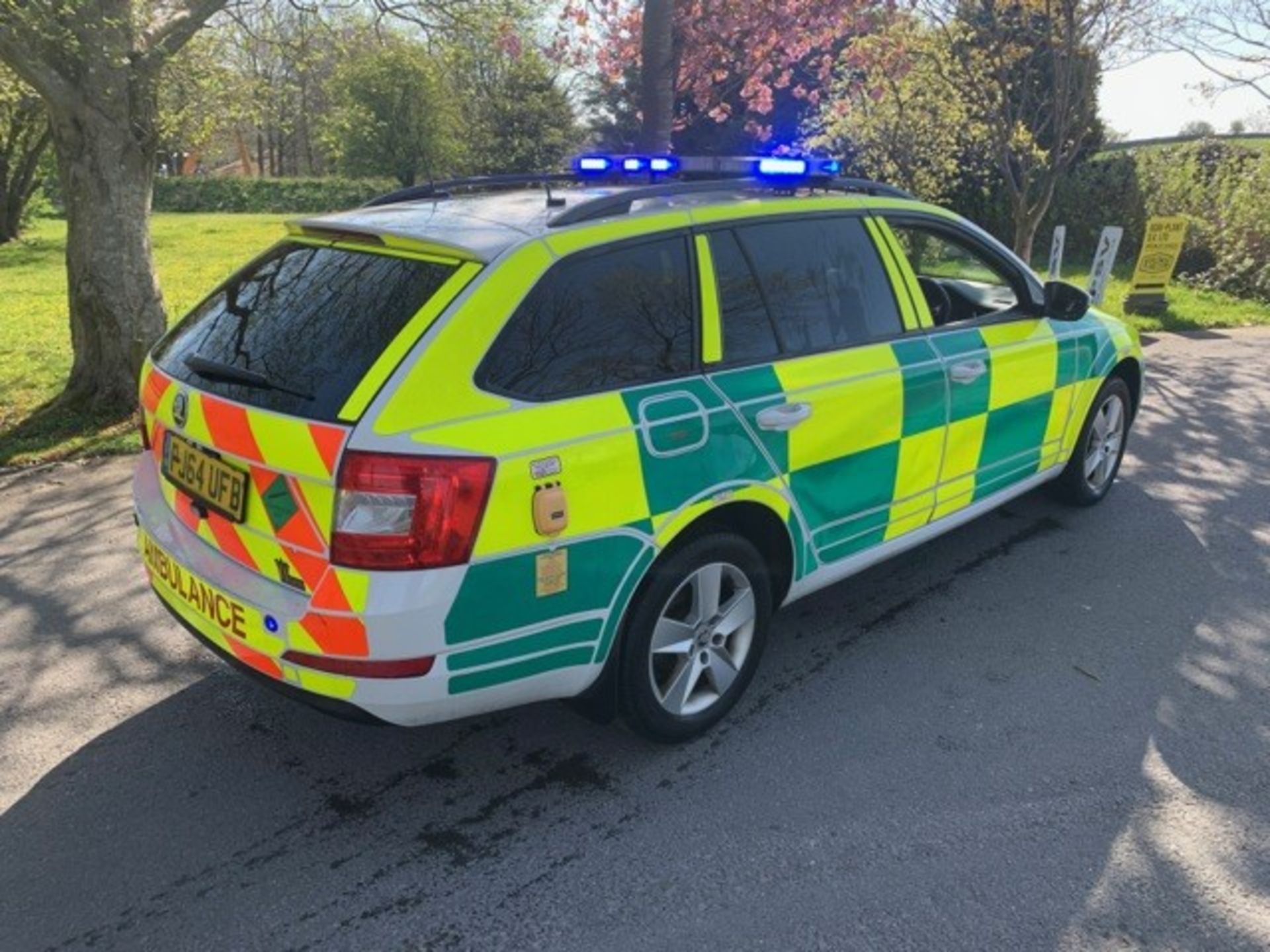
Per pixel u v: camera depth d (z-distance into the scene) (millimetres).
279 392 2615
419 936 2426
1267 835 2803
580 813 2871
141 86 6195
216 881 2592
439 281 2641
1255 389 7730
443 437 2432
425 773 3047
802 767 3088
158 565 3047
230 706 3371
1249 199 13211
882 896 2564
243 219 29797
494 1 7098
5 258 18500
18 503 5121
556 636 2691
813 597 4223
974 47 9367
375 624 2404
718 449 2959
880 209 3748
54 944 2389
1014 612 4094
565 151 33812
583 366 2727
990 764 3107
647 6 6004
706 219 3115
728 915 2498
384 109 29703
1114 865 2682
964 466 3998
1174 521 5043
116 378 6445
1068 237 17875
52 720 3273
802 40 7117
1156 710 3410
